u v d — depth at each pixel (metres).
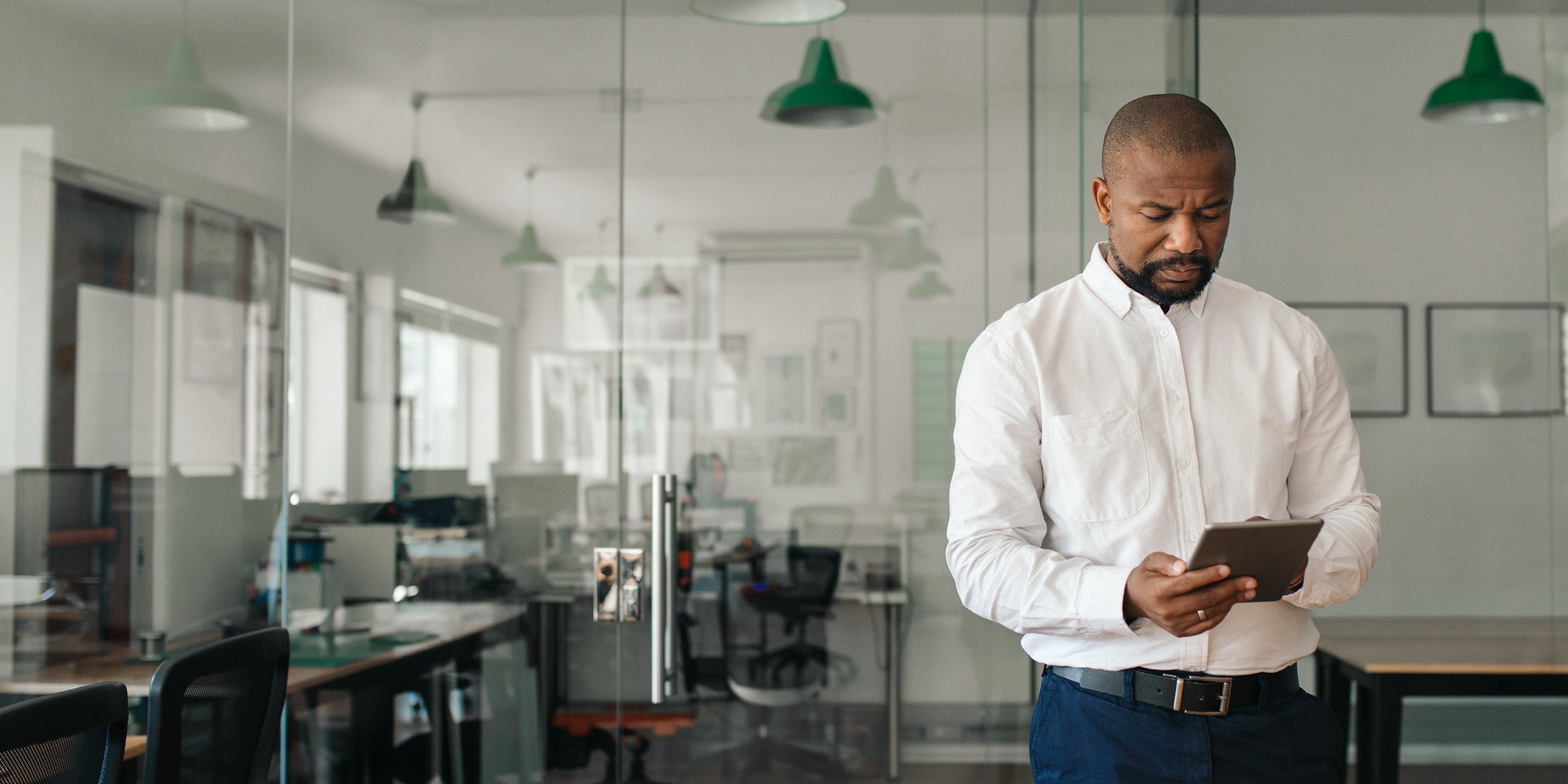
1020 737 2.94
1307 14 3.10
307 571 3.07
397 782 3.00
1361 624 3.08
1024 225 2.97
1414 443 3.09
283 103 3.29
